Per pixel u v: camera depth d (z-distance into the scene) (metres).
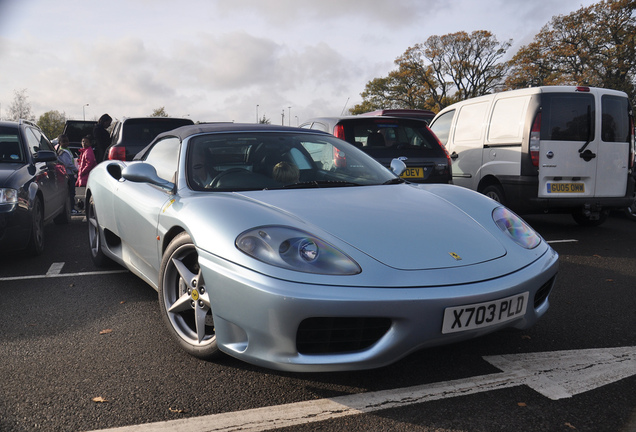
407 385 2.19
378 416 1.95
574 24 37.69
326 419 1.93
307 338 2.00
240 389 2.16
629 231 6.36
